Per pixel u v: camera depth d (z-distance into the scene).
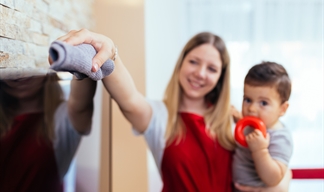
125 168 1.56
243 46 2.41
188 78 0.98
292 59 2.39
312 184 1.83
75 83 0.65
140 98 0.91
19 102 0.43
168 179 0.97
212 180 0.91
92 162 0.81
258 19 2.36
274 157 0.77
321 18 2.37
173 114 1.00
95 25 1.51
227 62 0.99
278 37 2.39
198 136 0.95
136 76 1.52
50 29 0.94
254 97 0.77
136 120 0.95
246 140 0.76
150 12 1.74
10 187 0.41
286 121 2.34
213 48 0.97
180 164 0.93
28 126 0.46
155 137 0.99
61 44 0.37
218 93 1.00
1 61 0.57
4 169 0.39
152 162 1.80
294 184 1.85
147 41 1.64
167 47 2.16
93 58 0.48
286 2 2.36
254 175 0.83
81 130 0.72
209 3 2.39
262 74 0.75
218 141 0.94
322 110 2.33
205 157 0.93
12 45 0.63
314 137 2.33
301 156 2.32
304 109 2.35
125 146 1.55
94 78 0.49
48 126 0.53
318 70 2.38
